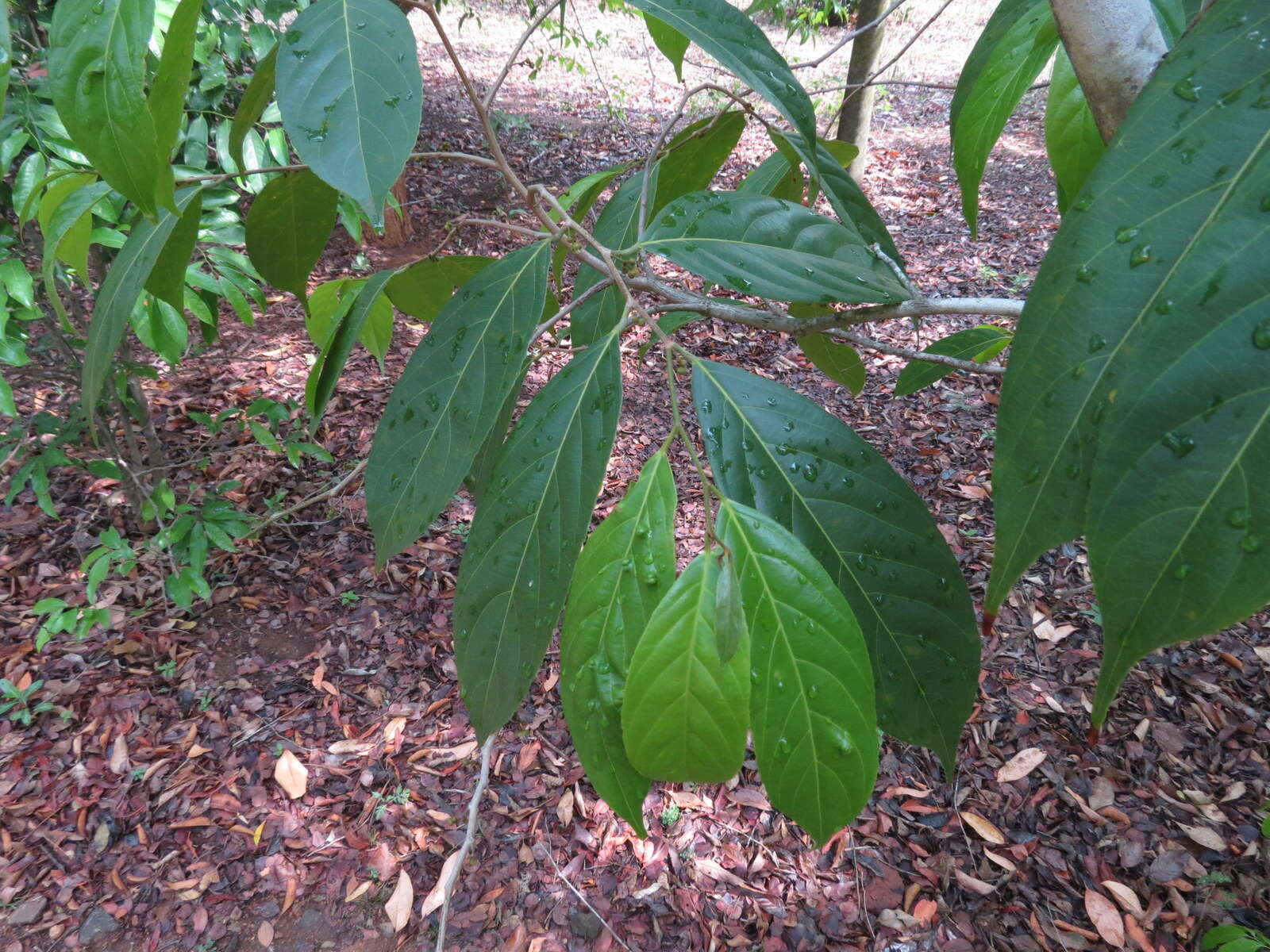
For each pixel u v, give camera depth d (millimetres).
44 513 3861
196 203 860
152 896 2666
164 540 3000
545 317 1305
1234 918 2611
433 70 9891
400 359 5055
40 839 2789
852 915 2688
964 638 589
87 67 514
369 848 2824
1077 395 344
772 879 2781
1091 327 343
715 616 480
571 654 538
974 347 1136
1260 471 279
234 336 5125
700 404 620
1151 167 346
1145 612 289
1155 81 365
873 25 1413
